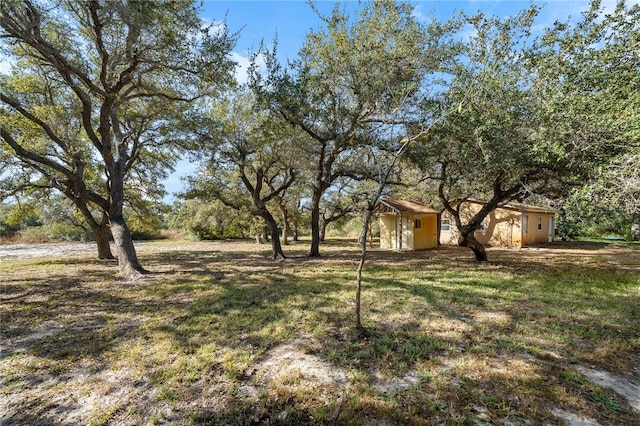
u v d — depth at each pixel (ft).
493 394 8.60
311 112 31.17
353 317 14.85
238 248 58.80
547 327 13.56
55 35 23.18
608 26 18.56
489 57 19.67
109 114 26.73
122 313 16.17
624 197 15.58
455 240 61.26
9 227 80.38
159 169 43.16
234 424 7.54
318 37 30.32
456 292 19.76
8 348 11.87
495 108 21.66
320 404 8.25
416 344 11.76
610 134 17.19
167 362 10.57
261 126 33.83
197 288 21.74
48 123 29.30
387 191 50.85
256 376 9.64
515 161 22.18
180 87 29.78
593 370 10.01
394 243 53.72
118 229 27.58
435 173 36.63
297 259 38.65
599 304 17.10
